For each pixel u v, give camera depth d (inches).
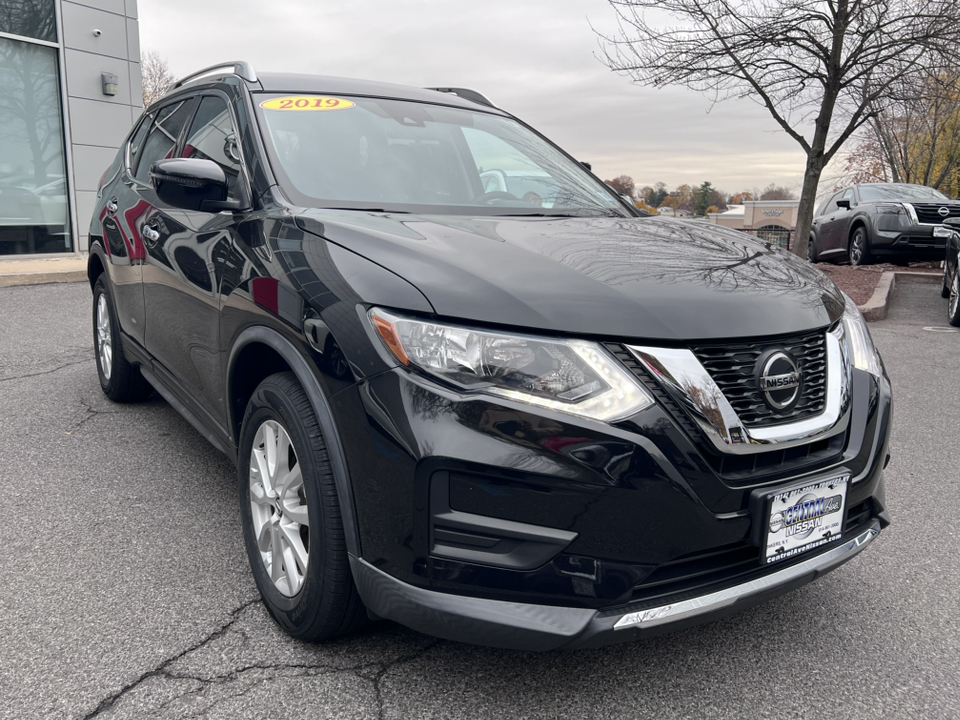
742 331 78.8
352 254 86.2
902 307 386.0
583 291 78.5
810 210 501.7
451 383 73.9
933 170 1222.3
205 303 111.1
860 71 466.6
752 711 82.9
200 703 80.9
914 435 182.1
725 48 461.7
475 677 86.8
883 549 122.8
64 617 96.2
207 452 155.2
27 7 472.7
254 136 114.9
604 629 73.9
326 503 82.4
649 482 73.5
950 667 91.6
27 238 488.7
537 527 73.3
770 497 78.3
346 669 87.3
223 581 106.1
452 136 133.6
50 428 166.7
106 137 524.7
